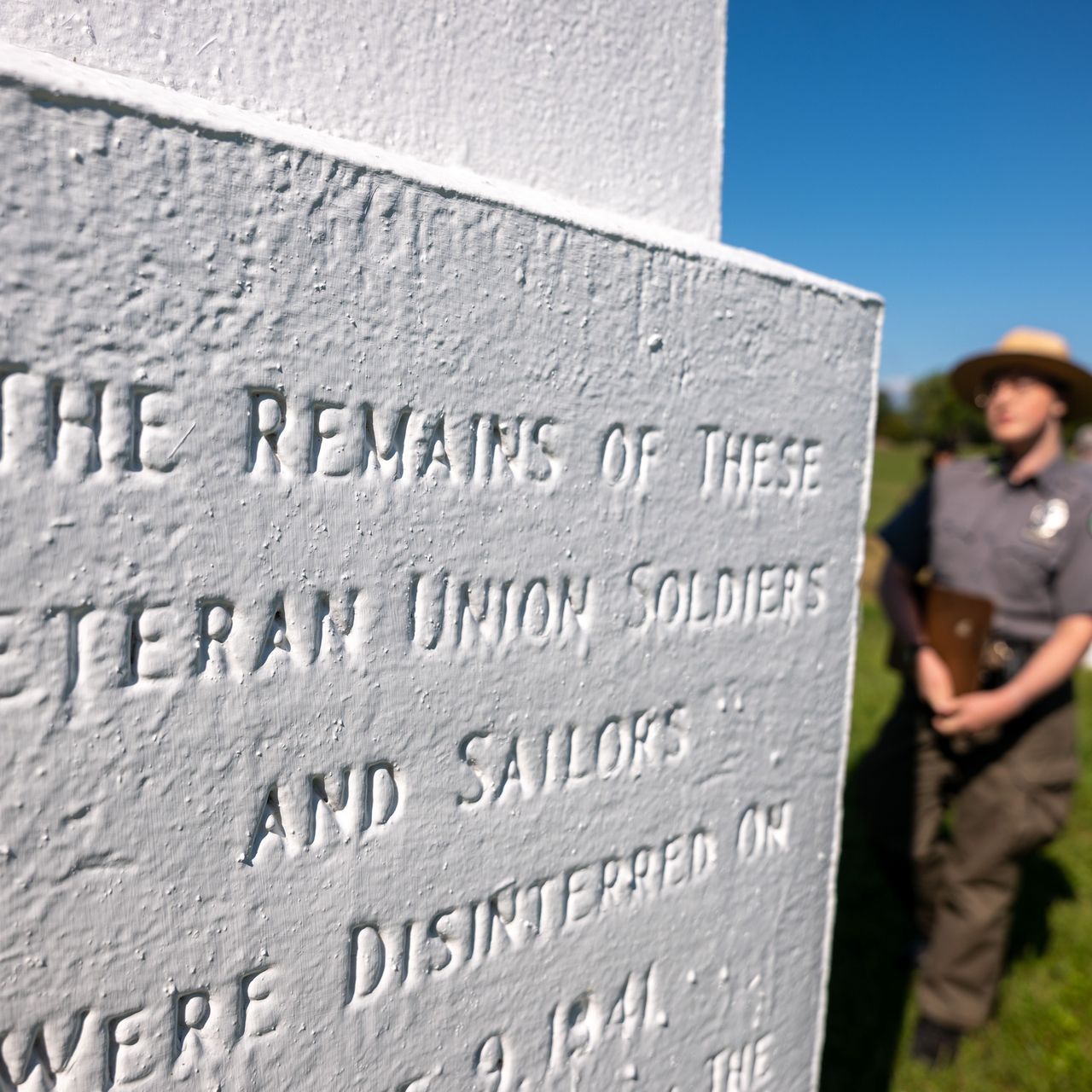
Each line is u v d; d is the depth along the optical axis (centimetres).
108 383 85
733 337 140
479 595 115
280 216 93
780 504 153
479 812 120
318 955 108
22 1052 89
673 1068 152
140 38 98
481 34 126
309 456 99
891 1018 255
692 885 150
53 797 87
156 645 91
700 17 156
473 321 109
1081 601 214
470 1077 125
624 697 134
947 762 247
